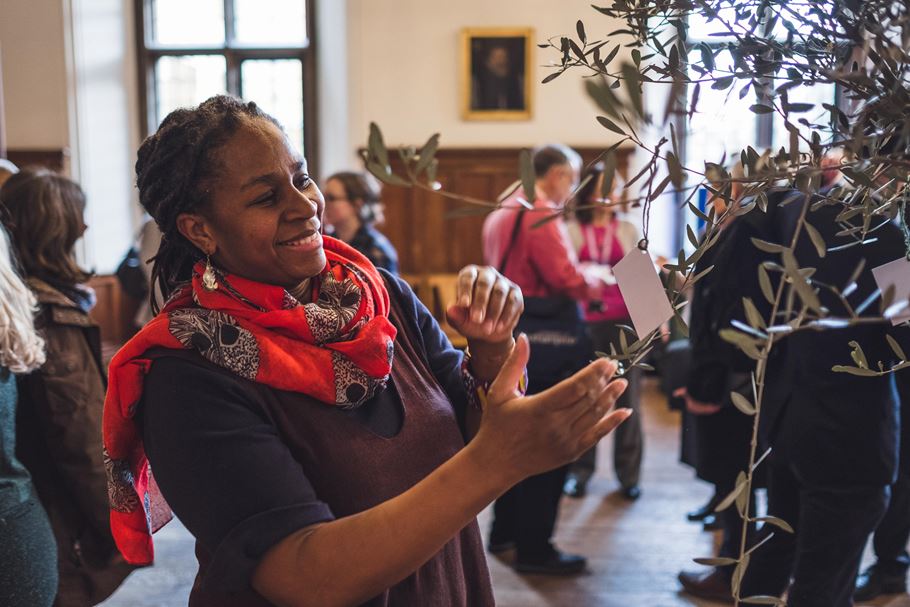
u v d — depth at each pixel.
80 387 2.32
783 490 2.57
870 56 0.89
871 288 2.02
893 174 0.94
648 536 4.26
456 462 0.98
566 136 8.22
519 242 3.67
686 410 3.82
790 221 2.28
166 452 1.11
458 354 1.44
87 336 2.40
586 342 3.51
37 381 2.29
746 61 0.96
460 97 8.25
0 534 1.83
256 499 1.05
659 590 3.65
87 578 2.35
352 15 8.24
